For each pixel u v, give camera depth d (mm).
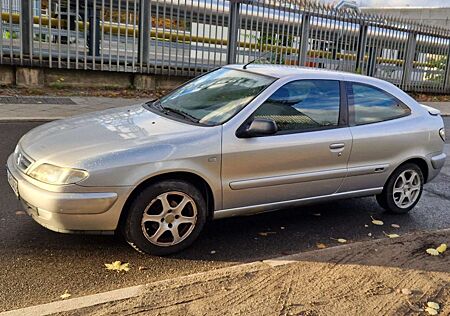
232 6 14195
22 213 4695
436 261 4059
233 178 4242
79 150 3809
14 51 11547
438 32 19000
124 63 12969
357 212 5512
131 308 3086
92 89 12625
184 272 3818
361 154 4969
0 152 6695
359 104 5043
